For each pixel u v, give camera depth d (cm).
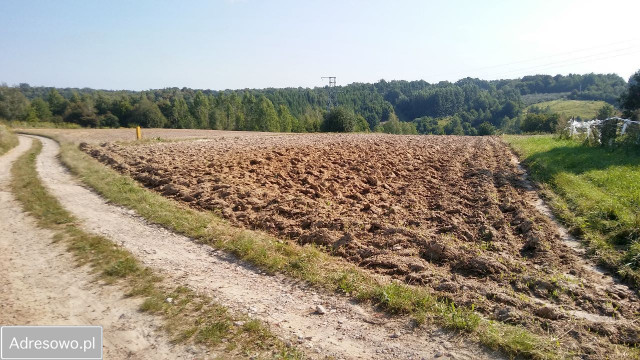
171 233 891
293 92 15000
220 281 651
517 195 1188
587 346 449
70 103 8494
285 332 504
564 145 2217
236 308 561
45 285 634
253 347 468
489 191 1221
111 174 1542
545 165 1557
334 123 6969
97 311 554
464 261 693
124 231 901
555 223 930
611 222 855
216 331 497
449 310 536
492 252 753
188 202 1165
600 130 2086
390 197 1209
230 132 5272
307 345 477
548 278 626
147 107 8469
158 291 609
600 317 529
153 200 1145
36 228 916
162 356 455
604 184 1209
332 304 578
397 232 852
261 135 4403
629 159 1574
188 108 9194
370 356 456
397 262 705
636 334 475
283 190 1277
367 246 801
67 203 1139
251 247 773
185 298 585
